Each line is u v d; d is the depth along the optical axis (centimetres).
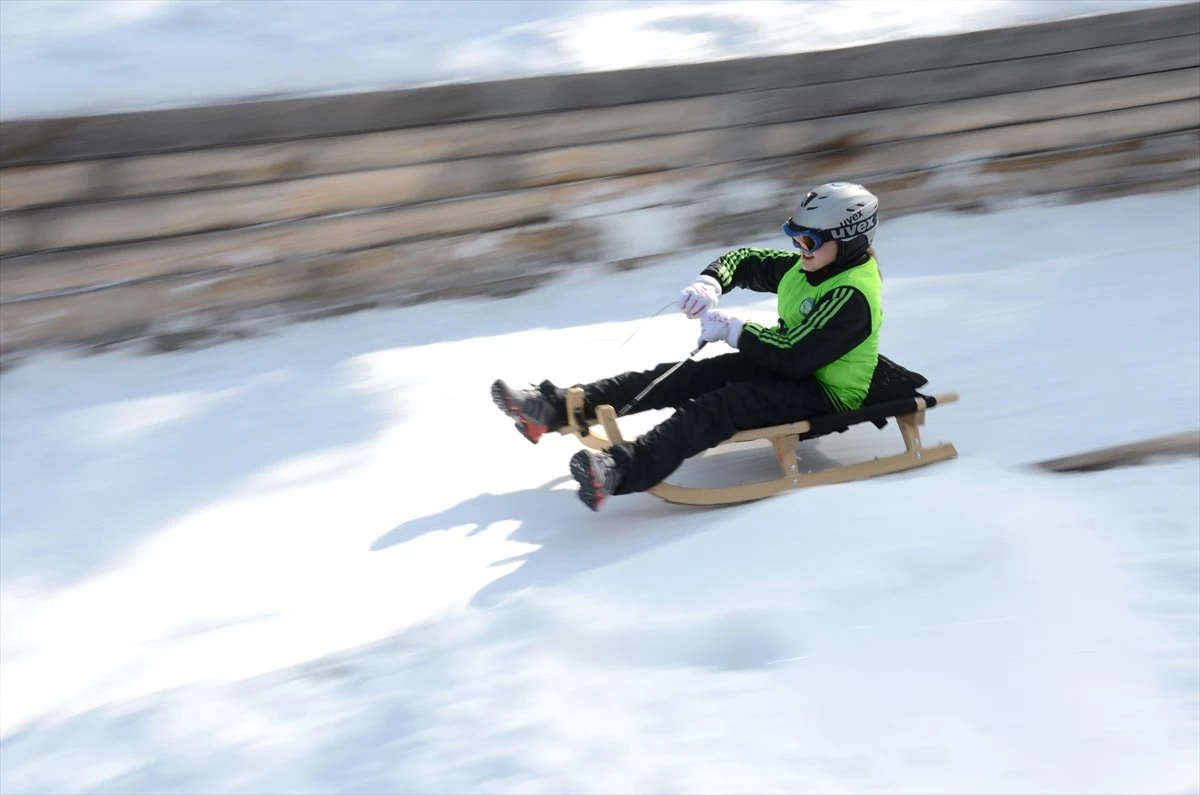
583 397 384
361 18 519
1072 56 622
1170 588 326
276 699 283
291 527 380
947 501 361
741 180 582
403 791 252
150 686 306
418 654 298
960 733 273
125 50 465
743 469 414
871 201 373
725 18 579
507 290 542
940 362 490
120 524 382
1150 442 407
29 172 432
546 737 267
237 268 485
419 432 436
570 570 351
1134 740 272
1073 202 660
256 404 451
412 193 508
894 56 586
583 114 528
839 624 306
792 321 392
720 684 286
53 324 458
